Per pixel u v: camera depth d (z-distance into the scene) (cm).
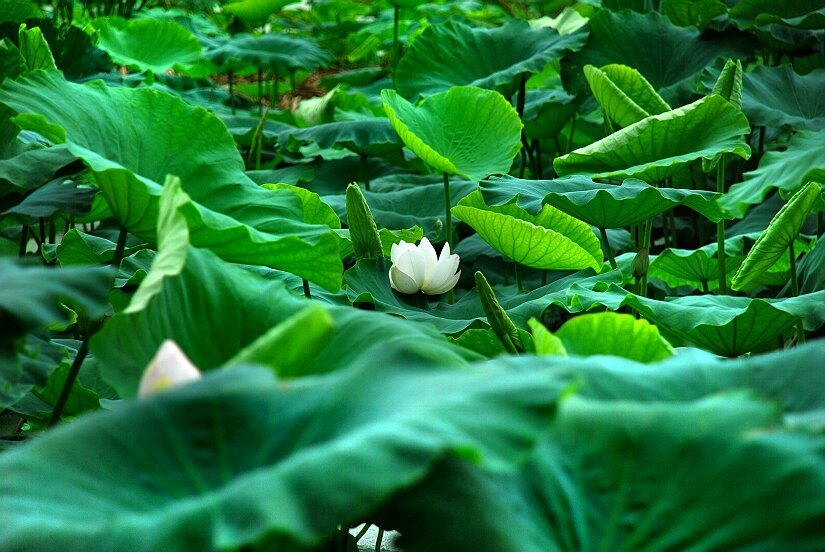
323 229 365
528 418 221
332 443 216
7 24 484
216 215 360
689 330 394
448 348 334
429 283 427
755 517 241
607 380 300
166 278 338
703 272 466
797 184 376
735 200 389
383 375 248
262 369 254
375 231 425
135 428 238
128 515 218
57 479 221
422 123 461
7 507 208
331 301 405
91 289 298
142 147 377
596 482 260
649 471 257
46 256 431
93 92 379
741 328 397
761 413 258
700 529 245
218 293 343
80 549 201
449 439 208
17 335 269
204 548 192
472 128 464
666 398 298
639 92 474
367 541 405
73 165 374
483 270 485
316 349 307
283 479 202
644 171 435
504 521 239
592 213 430
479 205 452
